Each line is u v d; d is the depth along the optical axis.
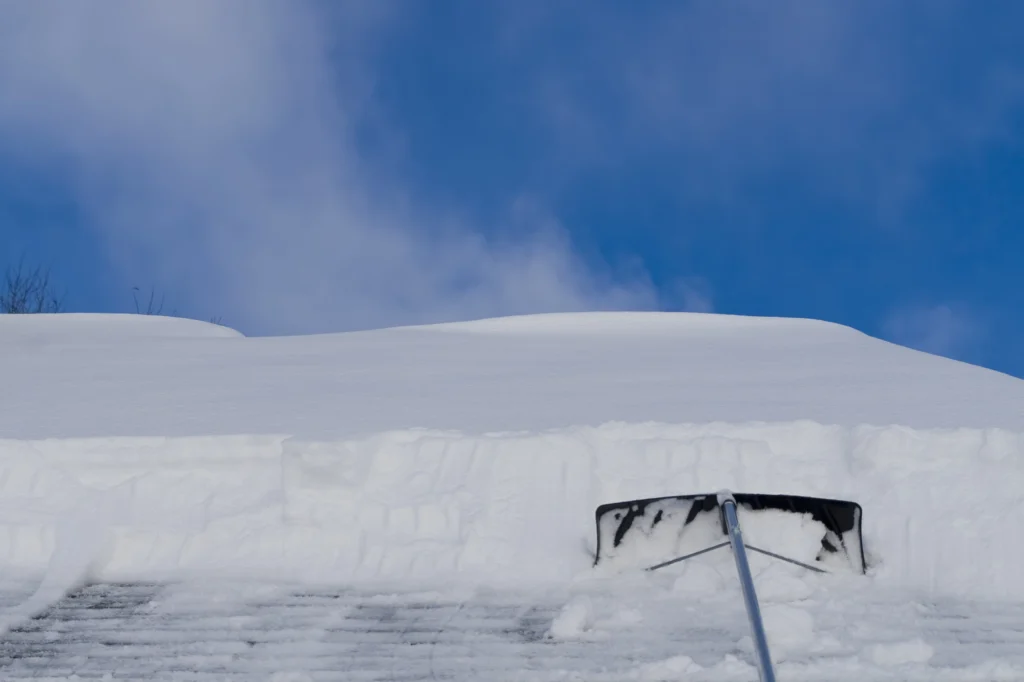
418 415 5.26
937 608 3.38
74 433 4.86
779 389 6.07
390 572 3.86
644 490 4.14
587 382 6.62
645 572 3.70
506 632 3.32
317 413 5.40
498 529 3.97
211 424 5.06
